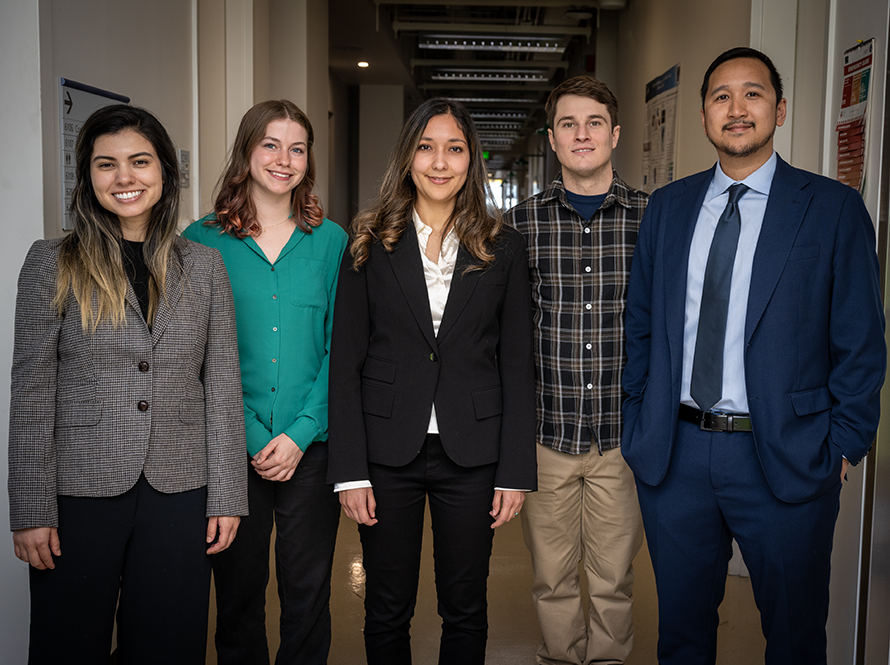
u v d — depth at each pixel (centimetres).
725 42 384
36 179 209
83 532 157
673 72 495
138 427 160
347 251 195
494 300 192
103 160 158
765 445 175
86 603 157
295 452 199
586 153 217
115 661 255
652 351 195
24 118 208
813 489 173
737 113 180
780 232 178
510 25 844
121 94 261
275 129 199
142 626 163
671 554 193
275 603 293
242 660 213
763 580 184
